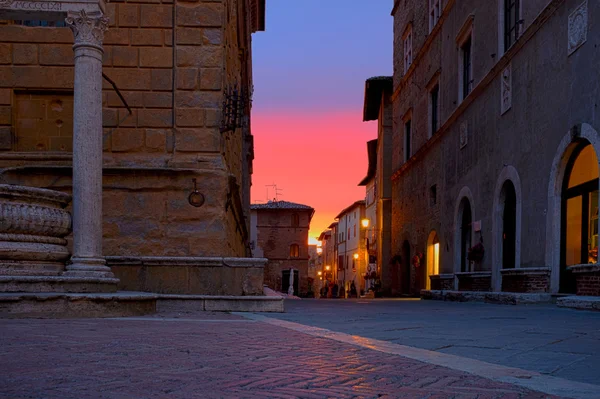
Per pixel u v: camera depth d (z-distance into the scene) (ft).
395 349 15.97
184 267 34.17
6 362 12.80
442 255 83.10
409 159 106.63
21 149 42.22
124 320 24.73
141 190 39.99
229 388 10.21
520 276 50.01
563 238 44.98
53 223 28.27
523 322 26.40
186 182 40.14
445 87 84.23
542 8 48.80
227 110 41.98
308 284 228.43
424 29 99.91
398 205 120.47
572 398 9.67
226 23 45.44
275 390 10.07
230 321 25.84
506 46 59.31
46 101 42.65
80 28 30.19
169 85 41.70
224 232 40.16
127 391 9.83
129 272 34.01
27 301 24.54
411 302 59.82
